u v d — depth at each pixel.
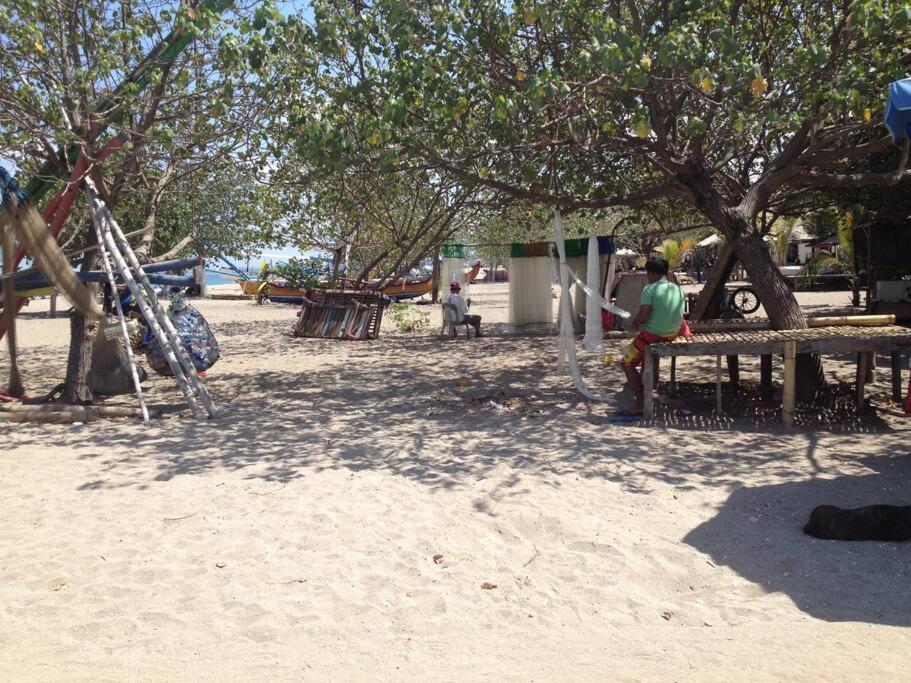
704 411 8.65
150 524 5.33
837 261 23.17
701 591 4.18
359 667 3.40
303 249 18.19
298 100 8.72
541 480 6.14
